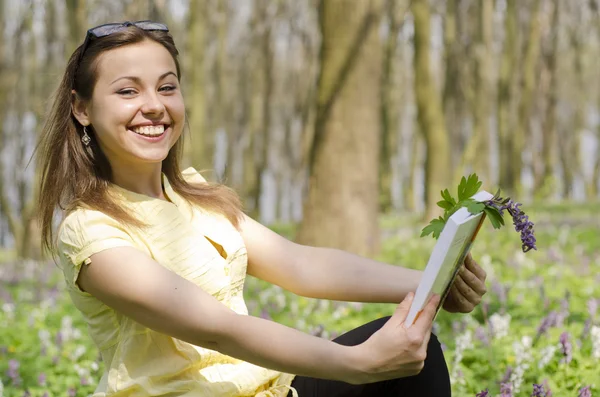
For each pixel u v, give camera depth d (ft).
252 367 11.28
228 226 12.12
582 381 16.80
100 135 11.23
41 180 11.67
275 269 12.56
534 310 25.95
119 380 10.77
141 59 11.16
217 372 11.06
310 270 12.53
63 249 10.72
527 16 131.85
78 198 10.97
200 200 12.23
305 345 9.98
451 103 136.98
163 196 11.98
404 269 12.56
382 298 12.46
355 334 11.42
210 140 130.41
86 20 58.18
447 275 10.07
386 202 120.06
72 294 11.14
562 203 105.91
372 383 11.07
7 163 129.39
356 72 42.27
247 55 148.56
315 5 124.67
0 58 82.38
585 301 27.96
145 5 53.67
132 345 10.78
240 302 11.66
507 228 55.72
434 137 67.87
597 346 18.19
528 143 154.20
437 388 10.99
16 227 76.02
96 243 10.43
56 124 11.49
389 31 115.24
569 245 55.01
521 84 131.75
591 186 175.52
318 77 43.14
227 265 11.54
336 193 42.37
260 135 140.67
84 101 11.32
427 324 9.89
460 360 18.61
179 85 11.77
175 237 11.12
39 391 19.47
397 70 147.64
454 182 74.59
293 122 168.14
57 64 91.91
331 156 42.52
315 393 11.26
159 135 11.30
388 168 121.08
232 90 155.02
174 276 10.33
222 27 121.80
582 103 170.19
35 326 28.25
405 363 9.87
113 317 10.91
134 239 10.86
